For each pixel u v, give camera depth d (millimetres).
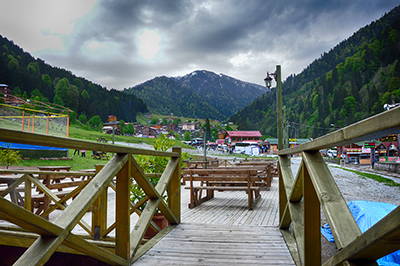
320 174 1438
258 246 2803
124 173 2229
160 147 4969
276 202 6789
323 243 3816
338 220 1145
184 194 8711
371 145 37062
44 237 1388
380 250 856
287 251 2648
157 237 3115
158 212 3721
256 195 7223
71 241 1523
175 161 3689
